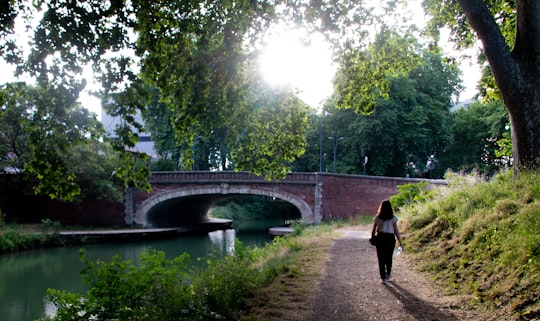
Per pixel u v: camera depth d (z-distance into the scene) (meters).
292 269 10.16
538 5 9.45
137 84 8.70
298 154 12.83
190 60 10.26
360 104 13.81
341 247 13.91
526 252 6.36
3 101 8.16
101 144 36.00
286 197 37.69
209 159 53.41
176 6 9.56
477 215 9.13
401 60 13.95
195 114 10.44
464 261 7.87
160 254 7.88
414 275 8.73
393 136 42.44
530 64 9.62
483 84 15.73
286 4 10.82
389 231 8.51
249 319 6.73
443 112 44.56
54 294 7.33
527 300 5.54
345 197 35.81
